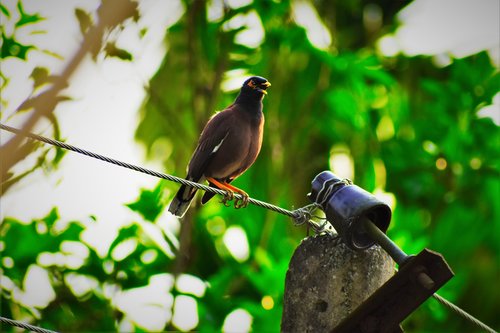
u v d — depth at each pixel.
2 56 10.23
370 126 15.53
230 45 14.72
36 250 12.03
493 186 14.88
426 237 13.87
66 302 12.25
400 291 5.51
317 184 6.46
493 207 14.98
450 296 13.70
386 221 6.21
